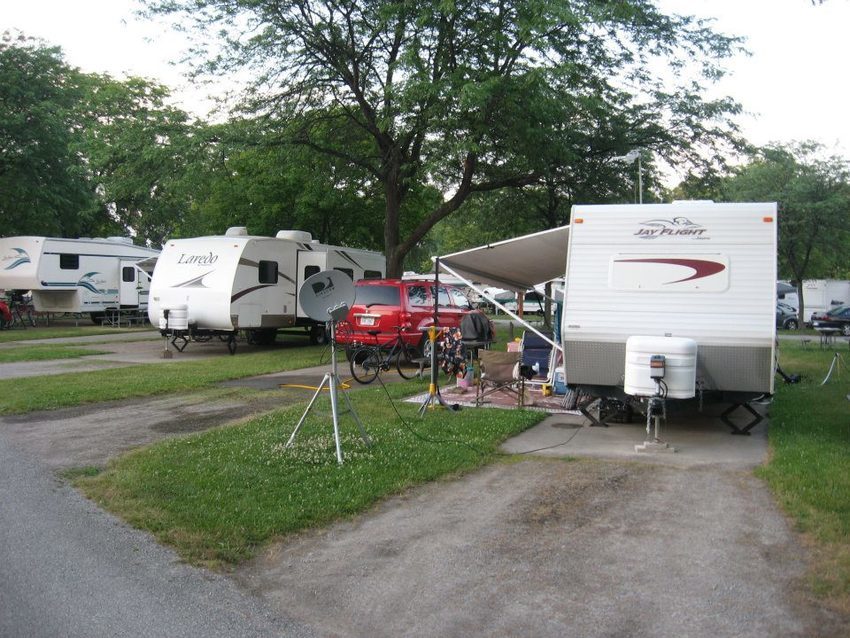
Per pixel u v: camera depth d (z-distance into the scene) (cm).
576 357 833
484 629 371
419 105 1602
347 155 1906
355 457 682
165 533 498
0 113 2500
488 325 1262
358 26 1700
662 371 736
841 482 596
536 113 1554
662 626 369
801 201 2597
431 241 4434
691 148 1917
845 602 387
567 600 402
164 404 999
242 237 1758
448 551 475
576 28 1588
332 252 1947
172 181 1658
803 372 1392
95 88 3100
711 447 764
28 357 1547
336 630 373
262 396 1062
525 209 2419
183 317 1644
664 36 1739
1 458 704
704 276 789
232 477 619
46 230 2747
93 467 665
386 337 1377
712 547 473
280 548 482
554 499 580
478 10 1579
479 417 893
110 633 368
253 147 1738
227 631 371
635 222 815
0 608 394
